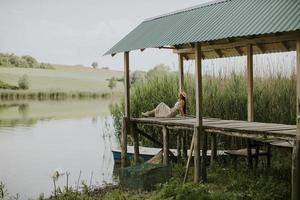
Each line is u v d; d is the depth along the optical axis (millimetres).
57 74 97875
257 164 13633
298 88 9633
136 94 20672
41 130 31656
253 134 11141
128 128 15445
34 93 81500
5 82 82188
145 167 13141
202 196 10086
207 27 12141
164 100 19844
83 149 23266
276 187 11227
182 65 16750
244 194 10828
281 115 16984
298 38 9773
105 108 56438
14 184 15609
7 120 38344
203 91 18609
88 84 90000
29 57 104250
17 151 22719
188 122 13531
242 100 17719
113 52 15266
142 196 11844
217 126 12258
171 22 14453
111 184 14336
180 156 15938
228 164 14727
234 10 12281
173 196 10258
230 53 15914
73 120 39406
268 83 17688
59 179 16297
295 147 9578
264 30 10078
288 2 10945
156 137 19188
